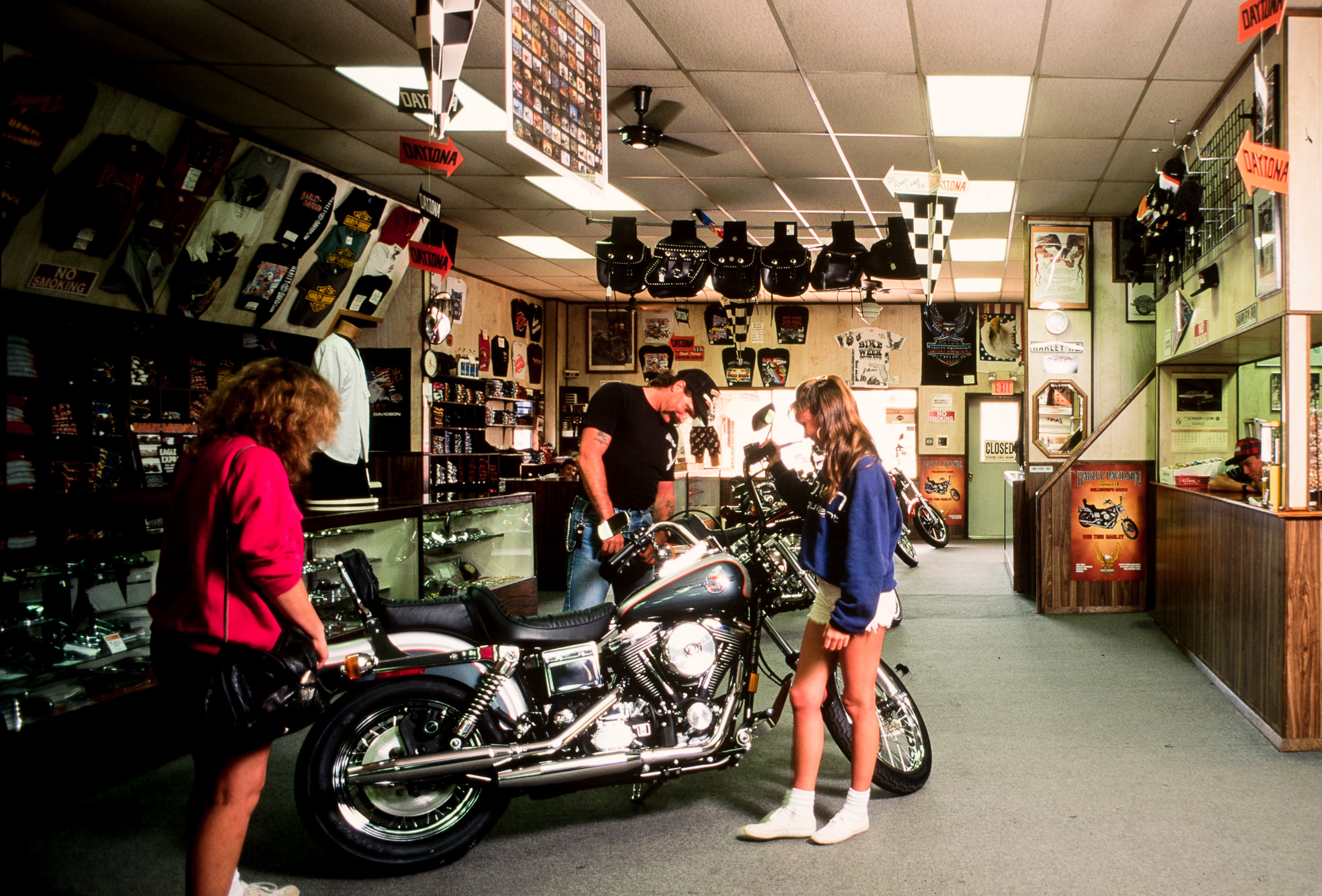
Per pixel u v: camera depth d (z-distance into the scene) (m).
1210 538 4.29
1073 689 4.16
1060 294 6.86
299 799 2.31
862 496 2.43
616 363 11.69
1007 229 7.43
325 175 5.77
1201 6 3.58
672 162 5.82
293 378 2.00
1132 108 4.74
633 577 3.04
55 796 2.96
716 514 7.87
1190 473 5.09
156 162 4.53
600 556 3.06
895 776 2.85
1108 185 6.09
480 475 9.20
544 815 2.78
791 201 6.84
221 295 5.40
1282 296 3.51
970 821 2.67
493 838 2.61
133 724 3.23
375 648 2.43
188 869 1.87
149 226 4.64
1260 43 3.60
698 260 6.63
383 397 7.27
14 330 4.36
